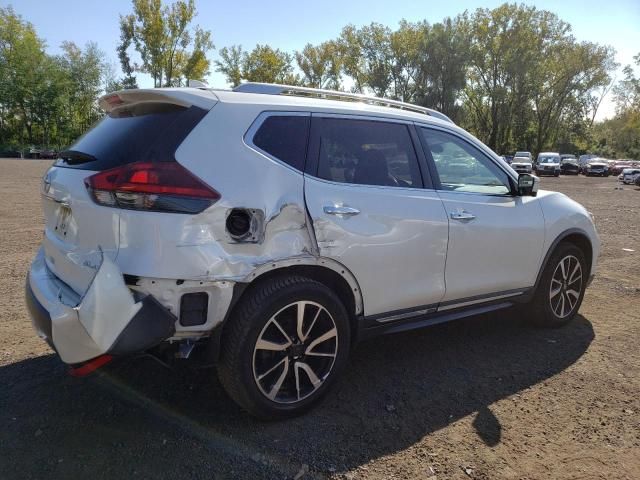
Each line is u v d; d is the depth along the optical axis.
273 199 2.80
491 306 4.09
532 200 4.27
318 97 3.54
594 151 87.19
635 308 5.25
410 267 3.37
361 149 3.32
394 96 57.91
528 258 4.16
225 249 2.65
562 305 4.61
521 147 68.38
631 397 3.37
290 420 3.03
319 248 2.94
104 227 2.59
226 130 2.79
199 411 3.10
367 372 3.70
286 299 2.85
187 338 2.67
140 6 40.41
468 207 3.72
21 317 4.56
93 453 2.66
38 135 66.38
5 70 61.78
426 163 3.63
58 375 3.51
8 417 2.99
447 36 52.22
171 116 2.79
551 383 3.56
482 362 3.89
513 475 2.58
